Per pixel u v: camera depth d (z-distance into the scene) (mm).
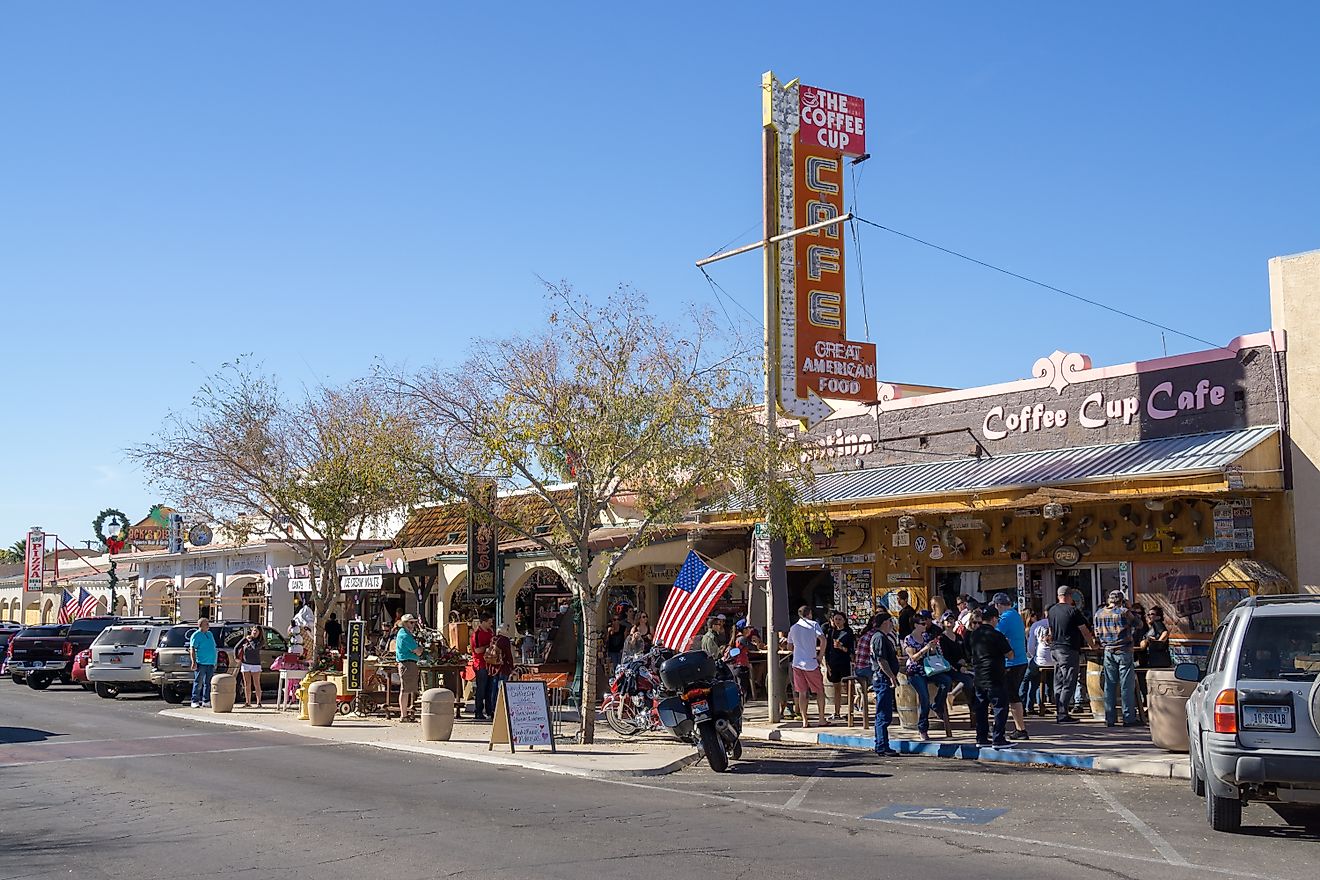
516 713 16156
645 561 23344
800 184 23391
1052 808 11445
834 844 9719
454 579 29969
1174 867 8727
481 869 8836
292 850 9680
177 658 26984
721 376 17625
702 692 14469
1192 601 19938
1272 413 19219
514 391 17516
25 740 18578
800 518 17953
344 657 24703
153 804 12203
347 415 26328
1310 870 8609
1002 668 15633
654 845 9727
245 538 28469
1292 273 19125
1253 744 9500
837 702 19141
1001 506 19953
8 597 68375
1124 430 21250
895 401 25250
